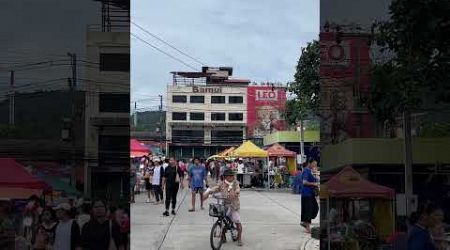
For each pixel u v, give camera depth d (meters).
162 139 101.50
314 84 16.77
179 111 111.81
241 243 12.69
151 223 16.14
